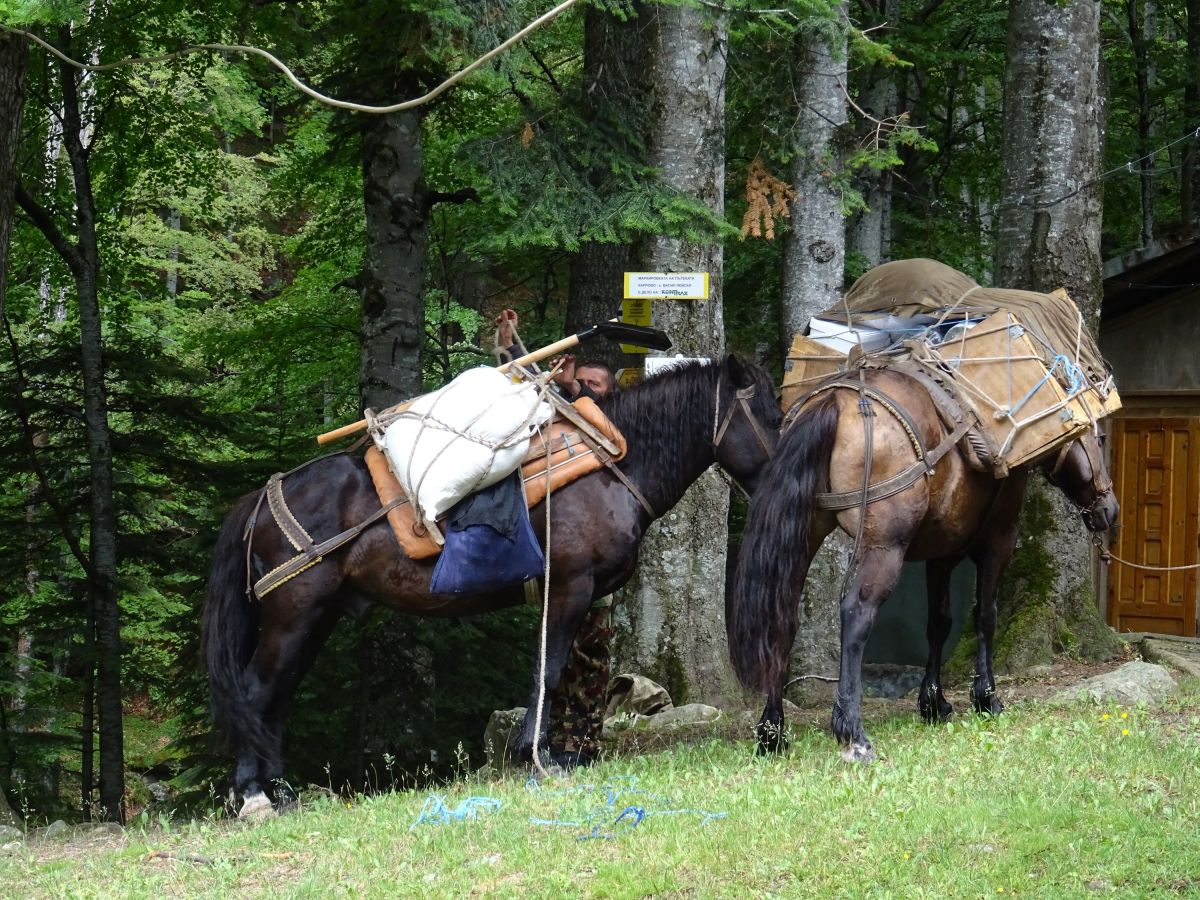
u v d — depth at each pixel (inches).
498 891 211.0
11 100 372.2
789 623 269.7
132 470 628.7
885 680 544.1
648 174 429.4
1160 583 621.6
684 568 433.4
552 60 618.5
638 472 301.7
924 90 787.4
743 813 236.7
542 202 414.6
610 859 222.4
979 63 794.2
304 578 294.5
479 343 833.5
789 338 496.4
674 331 432.1
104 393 583.2
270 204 912.3
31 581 699.4
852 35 411.8
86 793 596.1
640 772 282.8
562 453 294.4
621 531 296.7
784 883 203.6
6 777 612.4
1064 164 472.4
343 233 708.0
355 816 273.4
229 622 297.9
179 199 872.3
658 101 435.8
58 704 678.5
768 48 464.8
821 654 502.3
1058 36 472.4
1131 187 856.3
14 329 725.3
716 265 439.8
